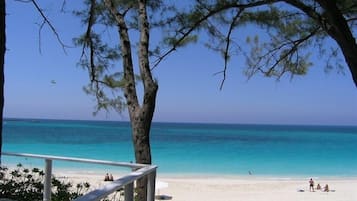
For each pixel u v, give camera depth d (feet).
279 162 163.22
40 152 176.96
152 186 15.70
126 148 197.98
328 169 145.48
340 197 84.48
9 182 26.96
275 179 114.93
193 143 249.55
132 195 13.34
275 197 82.64
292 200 79.66
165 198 77.66
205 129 544.62
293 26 28.07
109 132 356.59
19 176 29.37
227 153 190.70
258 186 97.35
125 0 26.63
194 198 78.43
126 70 23.98
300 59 30.09
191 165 144.97
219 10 25.16
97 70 28.32
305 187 97.35
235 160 165.37
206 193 84.84
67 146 205.67
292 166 151.94
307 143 275.39
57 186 27.37
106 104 28.35
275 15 27.14
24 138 254.88
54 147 199.82
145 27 23.86
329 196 85.61
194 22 26.27
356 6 24.21
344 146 250.98
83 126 518.37
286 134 435.53
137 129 23.24
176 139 290.56
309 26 28.17
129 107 23.56
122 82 28.17
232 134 400.06
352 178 121.49
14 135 285.02
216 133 413.39
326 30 21.39
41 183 28.04
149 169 14.83
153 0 26.61
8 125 481.87
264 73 30.12
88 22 27.76
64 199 25.13
